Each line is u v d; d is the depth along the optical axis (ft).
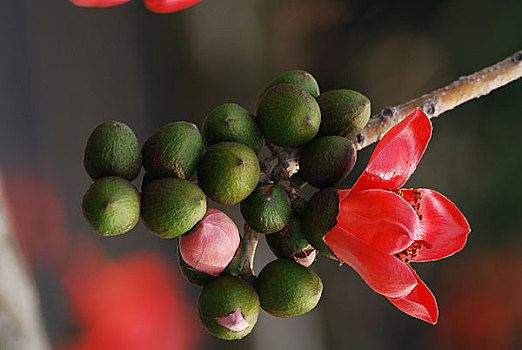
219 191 1.96
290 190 2.02
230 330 1.96
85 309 3.96
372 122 2.12
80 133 4.51
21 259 2.08
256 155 2.01
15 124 4.36
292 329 4.32
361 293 4.57
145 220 1.94
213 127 2.01
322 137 2.03
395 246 1.92
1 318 2.02
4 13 4.44
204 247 1.97
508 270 4.24
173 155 1.97
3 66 4.39
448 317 4.40
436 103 2.15
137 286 4.12
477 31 4.29
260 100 2.06
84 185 4.44
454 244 2.03
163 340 4.04
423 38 4.51
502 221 4.24
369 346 4.44
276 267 1.99
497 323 4.28
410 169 1.99
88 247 4.20
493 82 2.18
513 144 4.19
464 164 4.33
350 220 1.95
